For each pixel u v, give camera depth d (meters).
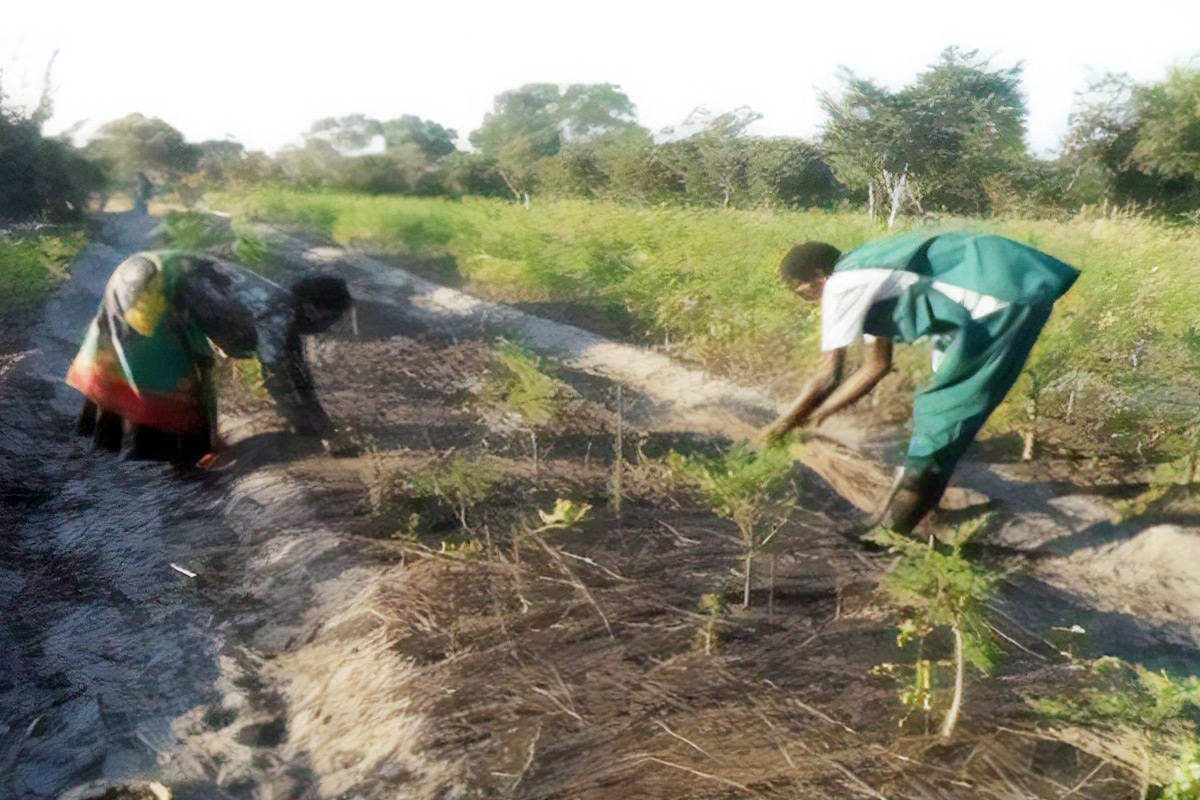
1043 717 2.70
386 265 13.48
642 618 3.37
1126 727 2.62
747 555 3.73
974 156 20.77
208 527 4.64
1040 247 9.60
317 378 6.95
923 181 21.20
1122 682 2.85
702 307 7.91
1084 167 22.25
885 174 21.22
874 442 5.14
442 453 5.18
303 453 5.36
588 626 3.33
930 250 3.73
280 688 3.28
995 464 4.84
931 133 20.34
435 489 4.59
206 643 3.60
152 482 5.27
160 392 5.43
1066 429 5.29
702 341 7.32
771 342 7.06
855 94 20.81
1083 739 2.60
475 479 4.58
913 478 3.78
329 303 5.34
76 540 4.60
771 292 7.75
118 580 4.16
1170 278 7.48
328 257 14.18
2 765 2.98
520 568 3.79
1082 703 2.76
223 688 3.30
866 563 3.66
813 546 3.85
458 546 4.04
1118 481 4.52
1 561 4.40
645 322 8.61
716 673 3.01
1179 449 4.71
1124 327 6.65
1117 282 7.27
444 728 2.83
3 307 10.76
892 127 20.30
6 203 19.09
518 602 3.53
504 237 12.77
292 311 5.32
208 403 5.52
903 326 3.75
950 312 3.64
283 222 21.06
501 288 10.73
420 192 37.19
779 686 2.92
